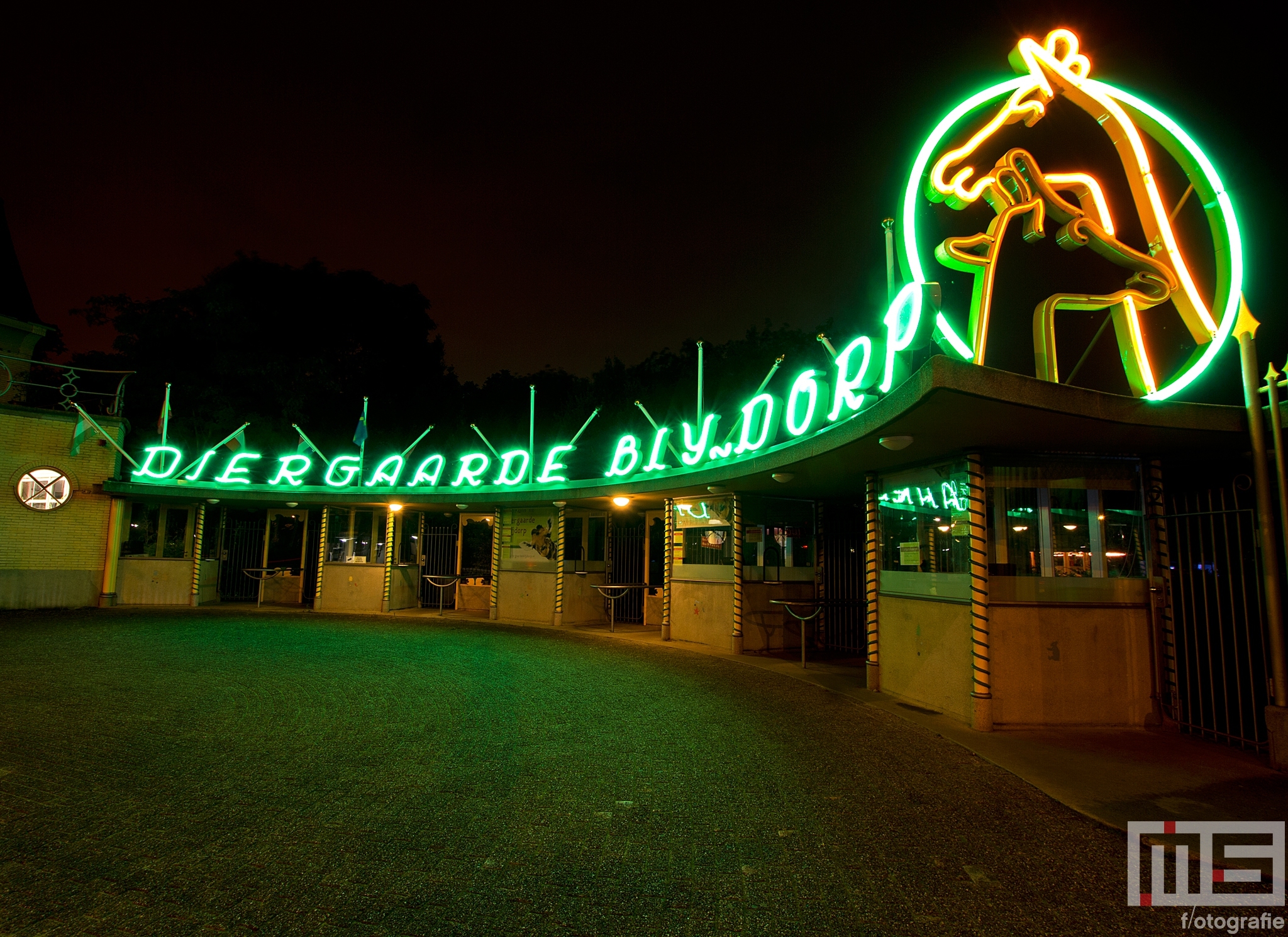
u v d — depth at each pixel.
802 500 13.45
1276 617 5.74
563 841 4.24
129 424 21.03
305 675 9.38
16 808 4.57
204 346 25.84
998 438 6.63
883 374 7.04
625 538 17.80
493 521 18.62
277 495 18.44
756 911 3.45
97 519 18.48
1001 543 7.17
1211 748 6.26
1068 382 6.91
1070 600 7.11
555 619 16.34
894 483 8.90
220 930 3.19
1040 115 6.98
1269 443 6.03
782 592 12.98
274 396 25.73
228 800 4.81
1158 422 5.96
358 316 30.22
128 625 14.67
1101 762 5.84
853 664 11.34
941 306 6.79
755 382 23.42
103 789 4.96
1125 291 6.65
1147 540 7.18
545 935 3.21
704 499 13.46
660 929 3.27
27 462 17.67
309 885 3.63
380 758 5.81
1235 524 6.95
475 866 3.89
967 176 7.01
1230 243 6.29
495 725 6.96
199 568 19.61
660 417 24.86
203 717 7.03
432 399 31.72
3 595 17.16
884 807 4.85
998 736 6.67
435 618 17.55
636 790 5.13
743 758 5.96
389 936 3.17
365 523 19.67
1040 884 3.74
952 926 3.32
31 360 18.47
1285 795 5.06
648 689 9.00
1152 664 7.03
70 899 3.44
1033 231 6.80
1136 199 6.88
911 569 8.42
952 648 7.48
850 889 3.67
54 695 7.86
